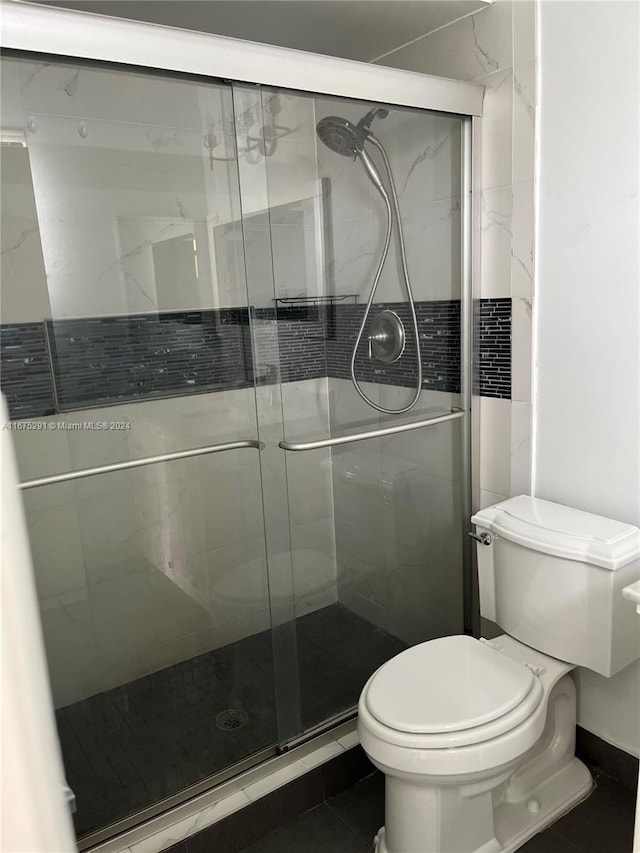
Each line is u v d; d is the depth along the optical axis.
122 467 1.85
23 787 0.35
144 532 1.95
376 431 2.07
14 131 1.47
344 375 1.99
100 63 1.40
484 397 2.06
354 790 1.85
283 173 1.76
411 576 2.25
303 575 2.02
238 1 1.76
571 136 1.69
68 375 1.69
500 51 1.82
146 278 1.72
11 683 0.34
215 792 1.72
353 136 1.82
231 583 2.00
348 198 1.86
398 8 1.83
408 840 1.50
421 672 1.58
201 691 2.04
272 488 1.93
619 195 1.61
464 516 2.17
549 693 1.62
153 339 1.77
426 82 1.79
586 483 1.81
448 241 2.02
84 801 1.69
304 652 2.02
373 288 1.97
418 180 1.94
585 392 1.77
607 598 1.55
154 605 2.02
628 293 1.63
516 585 1.75
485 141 1.91
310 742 1.88
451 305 2.05
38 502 1.75
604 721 1.86
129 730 1.90
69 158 1.55
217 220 1.73
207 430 1.91
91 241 1.63
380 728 1.42
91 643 1.93
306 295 1.88
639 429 1.67
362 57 2.25
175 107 1.59
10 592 0.34
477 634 2.26
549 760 1.82
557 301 1.80
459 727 1.39
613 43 1.57
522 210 1.83
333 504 2.06
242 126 1.67
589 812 1.73
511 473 2.02
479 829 1.55
